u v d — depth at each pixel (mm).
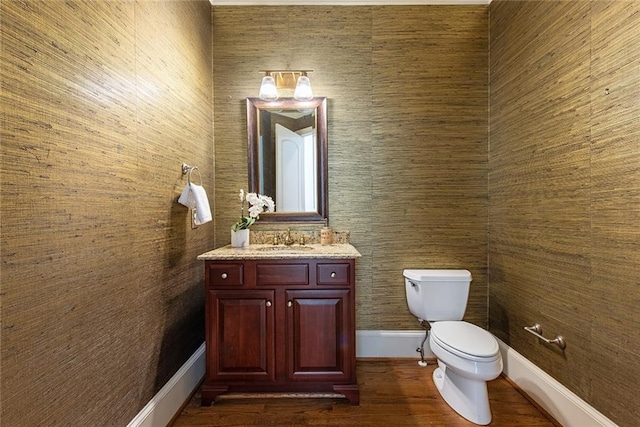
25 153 843
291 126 2229
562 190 1527
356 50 2205
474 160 2213
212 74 2205
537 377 1687
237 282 1703
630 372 1191
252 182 2217
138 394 1344
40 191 887
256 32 2203
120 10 1233
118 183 1219
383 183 2232
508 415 1627
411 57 2201
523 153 1827
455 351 1557
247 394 1731
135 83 1332
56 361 935
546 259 1641
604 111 1291
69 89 986
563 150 1520
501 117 2047
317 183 2225
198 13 1983
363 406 1704
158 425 1472
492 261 2160
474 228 2223
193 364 1848
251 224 2158
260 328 1706
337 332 1714
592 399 1358
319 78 2213
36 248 875
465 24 2189
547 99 1627
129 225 1288
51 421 915
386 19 2195
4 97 789
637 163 1162
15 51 815
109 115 1169
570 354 1477
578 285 1430
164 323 1561
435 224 2232
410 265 2232
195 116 1938
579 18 1417
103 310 1135
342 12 2195
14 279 813
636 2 1161
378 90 2213
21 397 828
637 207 1166
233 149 2234
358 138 2227
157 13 1509
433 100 2209
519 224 1868
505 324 2012
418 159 2223
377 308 2242
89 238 1068
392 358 2227
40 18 885
